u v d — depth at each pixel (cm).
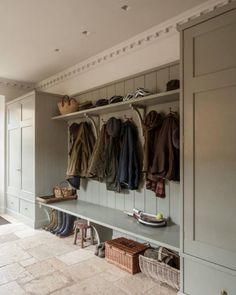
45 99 394
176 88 239
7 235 349
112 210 319
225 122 176
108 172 307
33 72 433
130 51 317
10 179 455
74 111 366
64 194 379
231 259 170
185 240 195
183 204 196
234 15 171
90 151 353
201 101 188
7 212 465
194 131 192
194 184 191
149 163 260
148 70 286
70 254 286
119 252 254
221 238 176
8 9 246
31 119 392
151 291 213
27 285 222
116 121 300
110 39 314
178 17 262
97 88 354
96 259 274
